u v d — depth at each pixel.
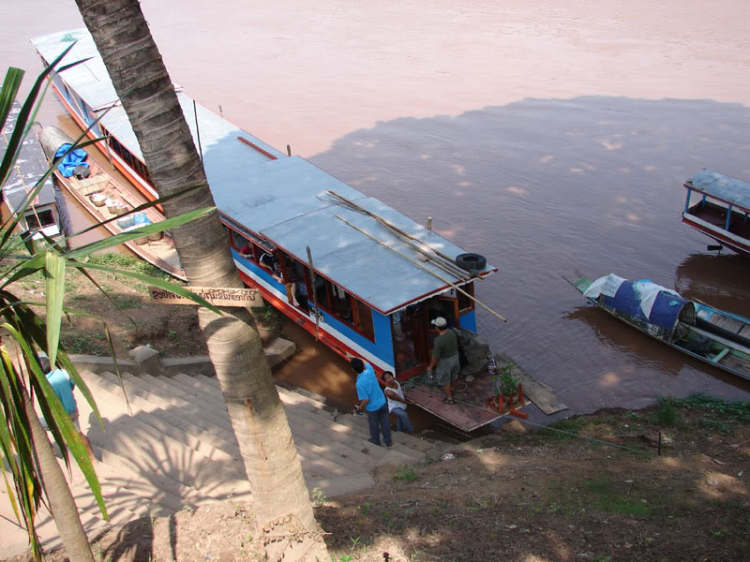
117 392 11.25
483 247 20.53
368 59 38.72
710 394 14.24
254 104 32.38
